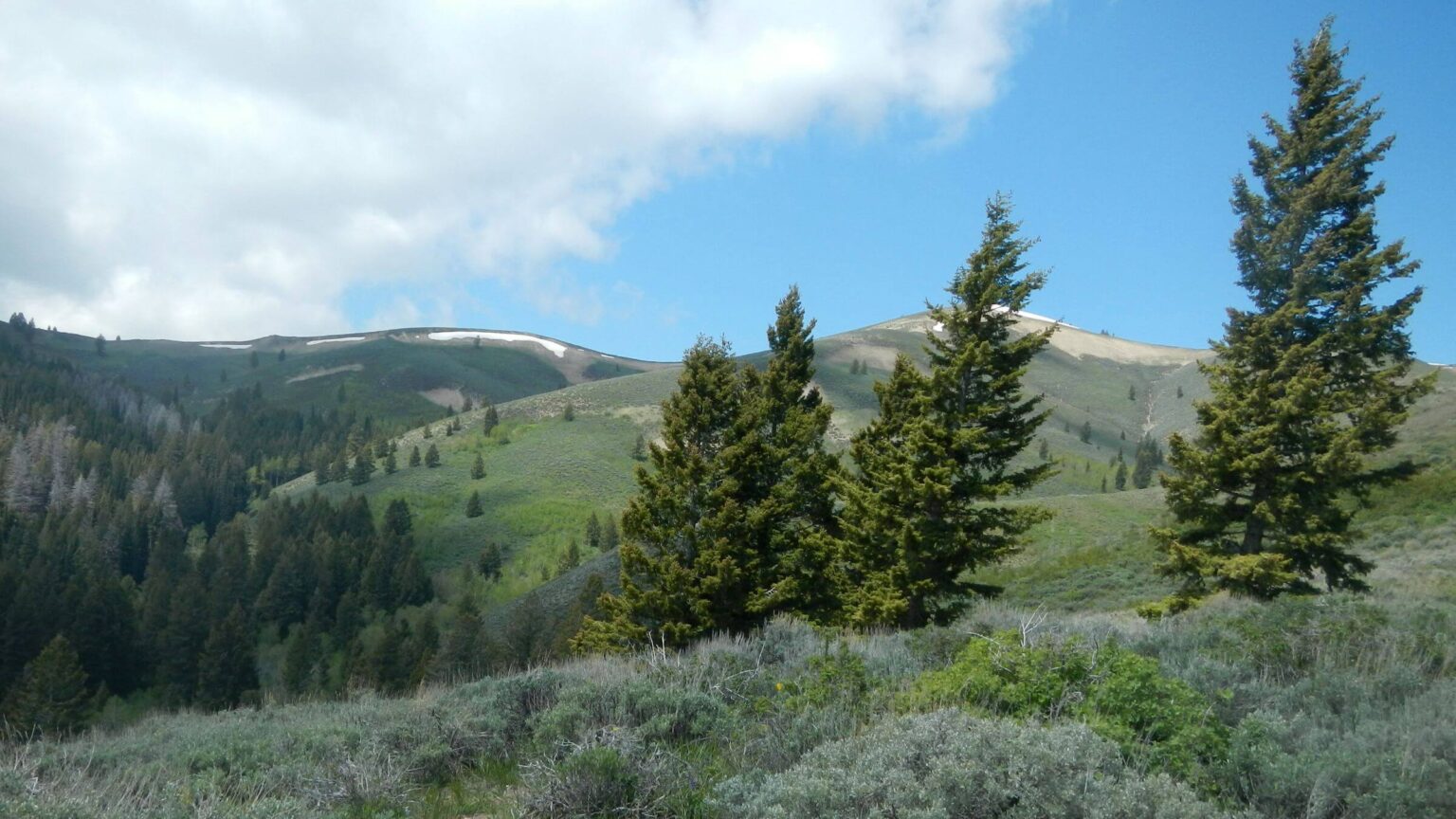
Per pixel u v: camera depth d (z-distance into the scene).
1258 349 22.48
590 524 113.50
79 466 151.25
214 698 57.09
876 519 22.44
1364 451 21.64
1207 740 5.62
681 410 26.20
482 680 11.04
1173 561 22.33
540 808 6.18
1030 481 22.45
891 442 24.69
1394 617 9.36
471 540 118.69
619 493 140.12
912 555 21.44
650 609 24.94
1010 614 12.26
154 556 104.38
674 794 6.09
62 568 98.12
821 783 4.80
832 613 23.78
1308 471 21.30
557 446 157.62
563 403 184.50
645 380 197.75
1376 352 22.16
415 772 7.62
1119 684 6.23
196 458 169.38
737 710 7.82
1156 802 4.50
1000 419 22.59
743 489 25.95
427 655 49.97
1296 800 4.88
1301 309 21.81
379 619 87.06
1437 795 4.58
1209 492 22.19
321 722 10.13
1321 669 7.33
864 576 24.23
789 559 24.67
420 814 6.72
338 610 81.94
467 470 149.00
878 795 4.72
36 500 136.12
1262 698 6.72
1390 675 6.90
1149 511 60.03
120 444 182.75
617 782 6.13
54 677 39.44
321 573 89.88
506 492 135.50
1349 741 5.36
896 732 5.44
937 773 4.70
